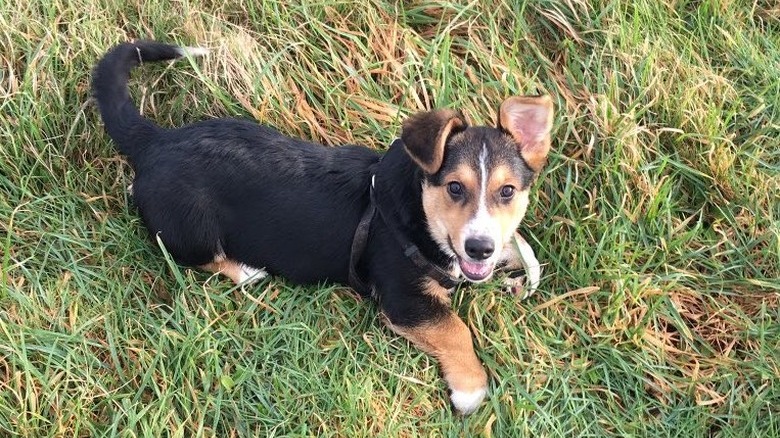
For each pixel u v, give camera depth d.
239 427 0.85
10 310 0.88
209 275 0.97
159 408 0.84
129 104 0.96
